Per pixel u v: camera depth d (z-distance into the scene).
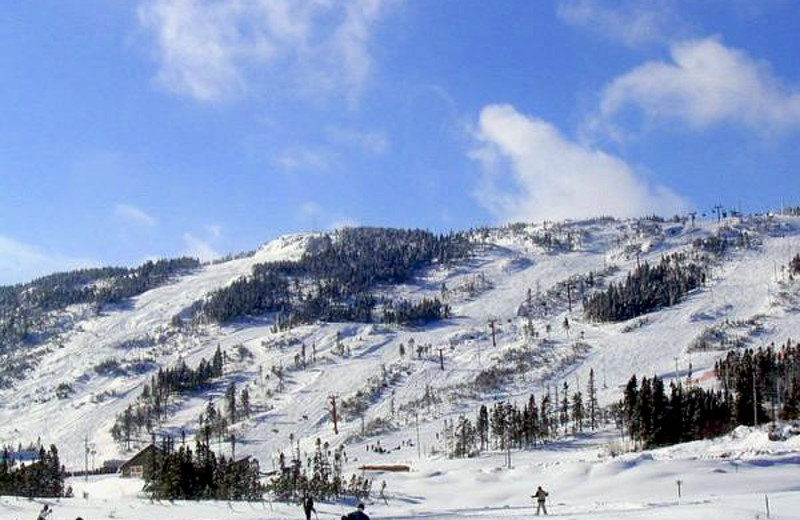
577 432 198.12
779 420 162.25
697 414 162.12
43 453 130.75
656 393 161.75
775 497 67.44
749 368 181.25
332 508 82.19
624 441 174.38
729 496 75.25
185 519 63.12
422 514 68.69
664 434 157.62
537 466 125.44
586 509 67.19
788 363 194.12
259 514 69.81
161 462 104.50
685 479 104.44
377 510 86.94
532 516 58.16
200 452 103.88
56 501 71.44
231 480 95.62
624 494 99.75
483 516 60.19
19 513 62.72
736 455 119.06
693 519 52.62
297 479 101.38
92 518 61.25
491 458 172.88
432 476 137.25
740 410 163.62
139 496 90.94
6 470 105.69
